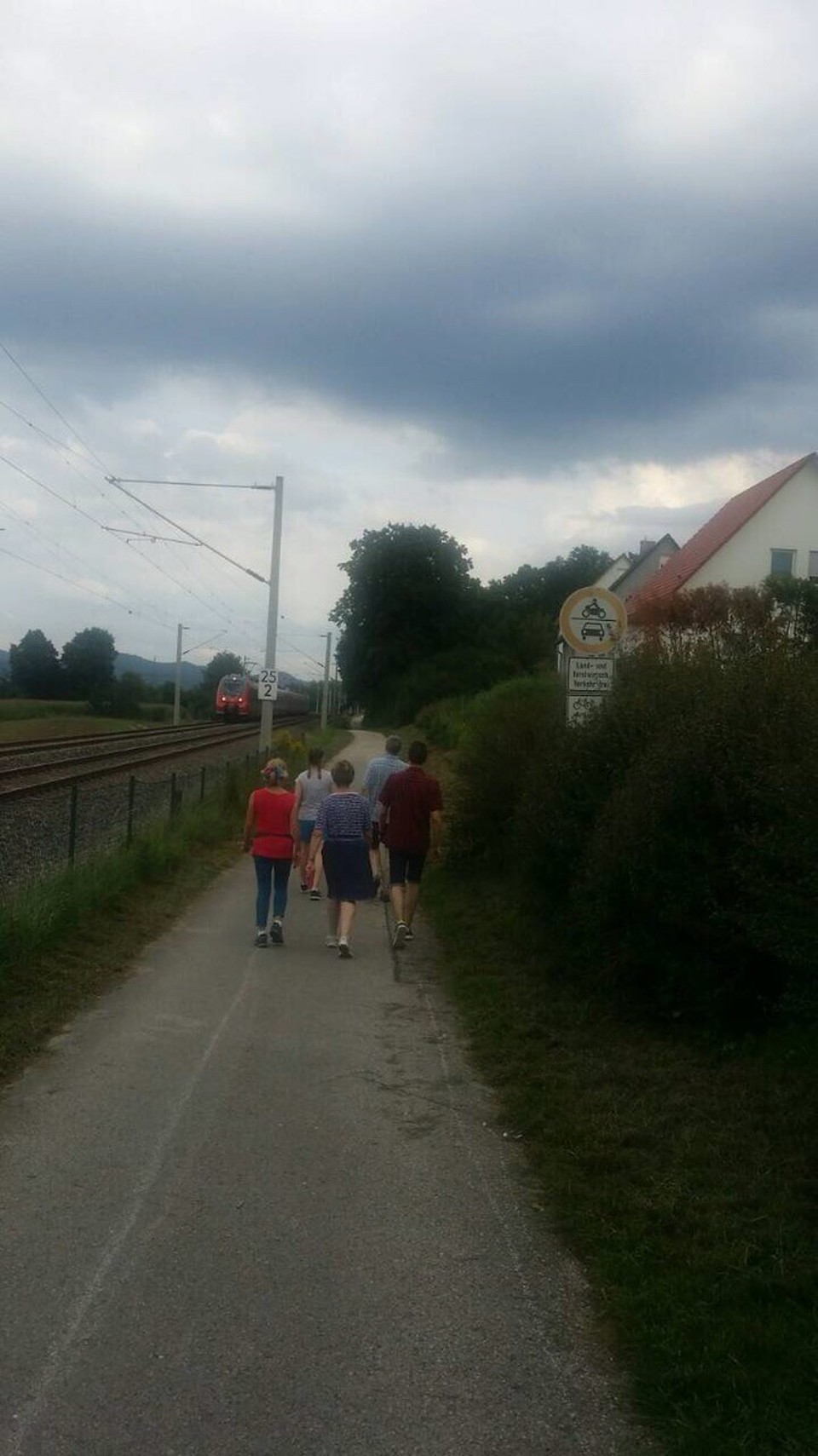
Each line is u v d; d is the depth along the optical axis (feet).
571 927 31.32
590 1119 21.57
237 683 263.29
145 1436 12.33
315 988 32.65
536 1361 14.07
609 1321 14.96
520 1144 21.15
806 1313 14.76
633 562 232.94
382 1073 25.07
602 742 32.12
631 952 27.04
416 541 297.12
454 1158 20.42
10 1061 24.66
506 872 46.57
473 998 31.32
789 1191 18.06
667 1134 20.75
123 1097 22.82
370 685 302.45
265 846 38.17
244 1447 12.20
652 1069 24.21
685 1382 13.33
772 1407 12.76
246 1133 21.20
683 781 25.17
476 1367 13.89
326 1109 22.67
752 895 23.39
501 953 35.63
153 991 31.48
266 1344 14.19
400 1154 20.53
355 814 37.55
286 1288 15.58
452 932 40.06
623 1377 13.78
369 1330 14.62
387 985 33.42
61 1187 18.53
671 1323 14.57
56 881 38.29
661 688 31.94
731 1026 25.64
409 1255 16.71
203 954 36.55
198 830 60.39
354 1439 12.42
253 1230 17.28
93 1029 27.48
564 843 31.73
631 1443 12.50
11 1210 17.62
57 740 148.46
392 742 47.24
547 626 242.17
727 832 24.63
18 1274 15.66
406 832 39.32
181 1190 18.58
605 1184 18.84
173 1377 13.41
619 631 37.63
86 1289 15.31
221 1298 15.23
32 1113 21.80
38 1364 13.55
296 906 46.34
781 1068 22.97
